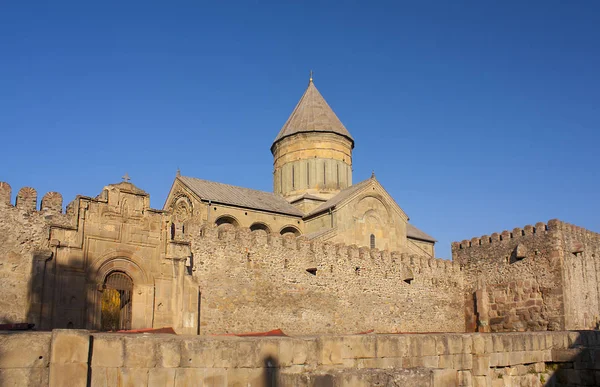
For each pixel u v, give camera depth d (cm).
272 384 1503
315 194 5588
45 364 1302
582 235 4653
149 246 2994
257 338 1549
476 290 4747
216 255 3328
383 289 4194
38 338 1307
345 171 5828
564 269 4328
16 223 2656
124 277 2905
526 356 2302
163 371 1417
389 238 5238
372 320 4056
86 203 2836
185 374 1434
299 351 1579
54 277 2666
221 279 3309
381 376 1341
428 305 4506
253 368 1498
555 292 4288
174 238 3136
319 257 3853
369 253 4184
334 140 5800
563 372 2367
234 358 1484
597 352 2292
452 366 1989
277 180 5922
